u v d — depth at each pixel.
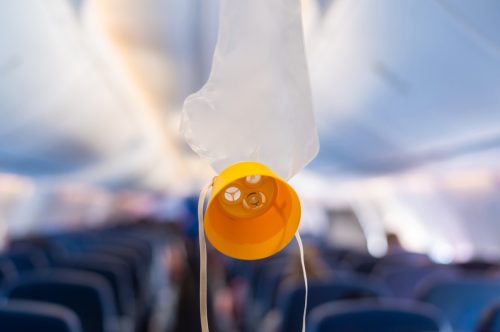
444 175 6.79
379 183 9.48
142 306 4.75
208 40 3.78
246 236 0.71
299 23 0.79
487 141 4.19
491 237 6.55
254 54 0.80
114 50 3.96
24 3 2.60
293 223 0.69
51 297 2.57
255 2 0.81
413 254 5.48
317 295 2.65
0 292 2.70
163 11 3.21
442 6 2.41
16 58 3.08
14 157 5.42
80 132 5.48
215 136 0.79
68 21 2.97
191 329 5.63
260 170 0.65
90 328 2.55
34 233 10.02
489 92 3.18
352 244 12.62
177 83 5.02
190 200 8.55
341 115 5.15
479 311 2.85
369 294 2.63
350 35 3.15
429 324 1.88
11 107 3.76
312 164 9.23
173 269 7.45
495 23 2.30
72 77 3.89
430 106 3.90
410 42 2.97
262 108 0.79
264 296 4.35
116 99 5.12
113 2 3.07
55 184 9.30
